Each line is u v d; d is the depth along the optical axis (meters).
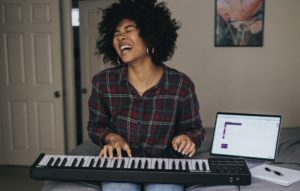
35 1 3.54
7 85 3.71
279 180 1.53
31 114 3.73
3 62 3.68
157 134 1.66
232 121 2.00
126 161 1.51
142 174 1.41
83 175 1.41
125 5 1.60
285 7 3.34
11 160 3.82
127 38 1.55
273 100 3.49
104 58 1.79
